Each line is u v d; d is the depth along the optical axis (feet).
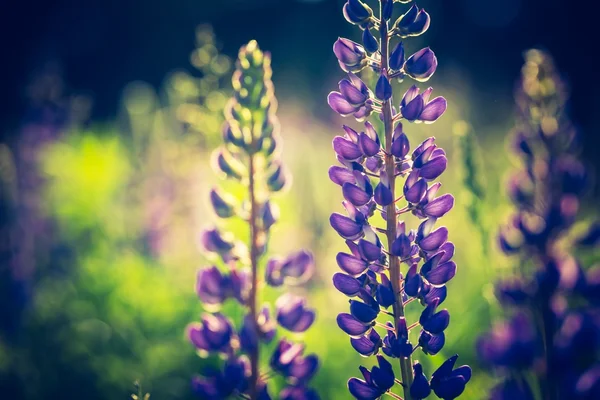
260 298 2.47
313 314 1.79
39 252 3.98
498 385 1.58
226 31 13.32
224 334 1.76
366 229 1.61
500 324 1.60
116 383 2.81
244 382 1.74
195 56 3.12
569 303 1.75
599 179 3.54
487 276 2.26
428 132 3.56
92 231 4.29
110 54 13.93
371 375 1.58
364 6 1.64
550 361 1.56
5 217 3.75
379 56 1.65
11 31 13.07
